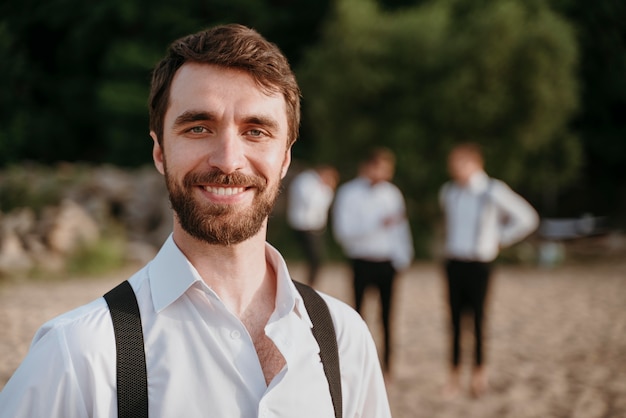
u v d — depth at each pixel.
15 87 24.50
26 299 9.57
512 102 15.55
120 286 1.33
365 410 1.48
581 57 22.52
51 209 13.34
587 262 16.30
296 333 1.36
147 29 23.81
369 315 8.93
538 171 16.67
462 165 5.65
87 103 25.77
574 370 6.55
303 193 9.40
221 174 1.28
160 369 1.24
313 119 16.52
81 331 1.23
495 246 5.70
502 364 6.77
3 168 22.98
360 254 6.00
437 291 11.46
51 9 25.05
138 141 23.67
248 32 1.33
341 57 16.03
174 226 1.38
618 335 8.11
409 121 15.80
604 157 24.64
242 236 1.32
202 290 1.29
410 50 15.83
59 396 1.20
